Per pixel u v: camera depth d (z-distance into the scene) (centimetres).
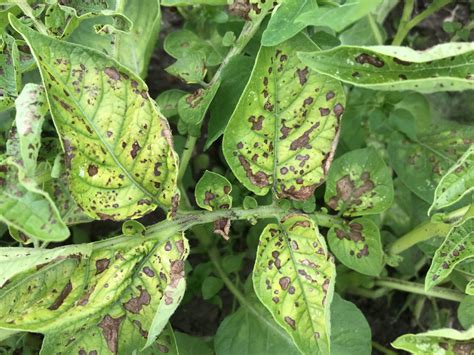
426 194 26
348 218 22
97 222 30
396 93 26
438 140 27
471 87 19
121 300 19
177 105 24
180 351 24
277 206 21
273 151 20
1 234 25
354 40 29
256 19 22
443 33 34
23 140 16
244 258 29
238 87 23
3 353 25
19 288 19
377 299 31
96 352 19
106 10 21
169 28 32
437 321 29
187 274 27
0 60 21
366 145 28
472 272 23
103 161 18
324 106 20
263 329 24
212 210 21
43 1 22
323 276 19
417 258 29
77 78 18
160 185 19
